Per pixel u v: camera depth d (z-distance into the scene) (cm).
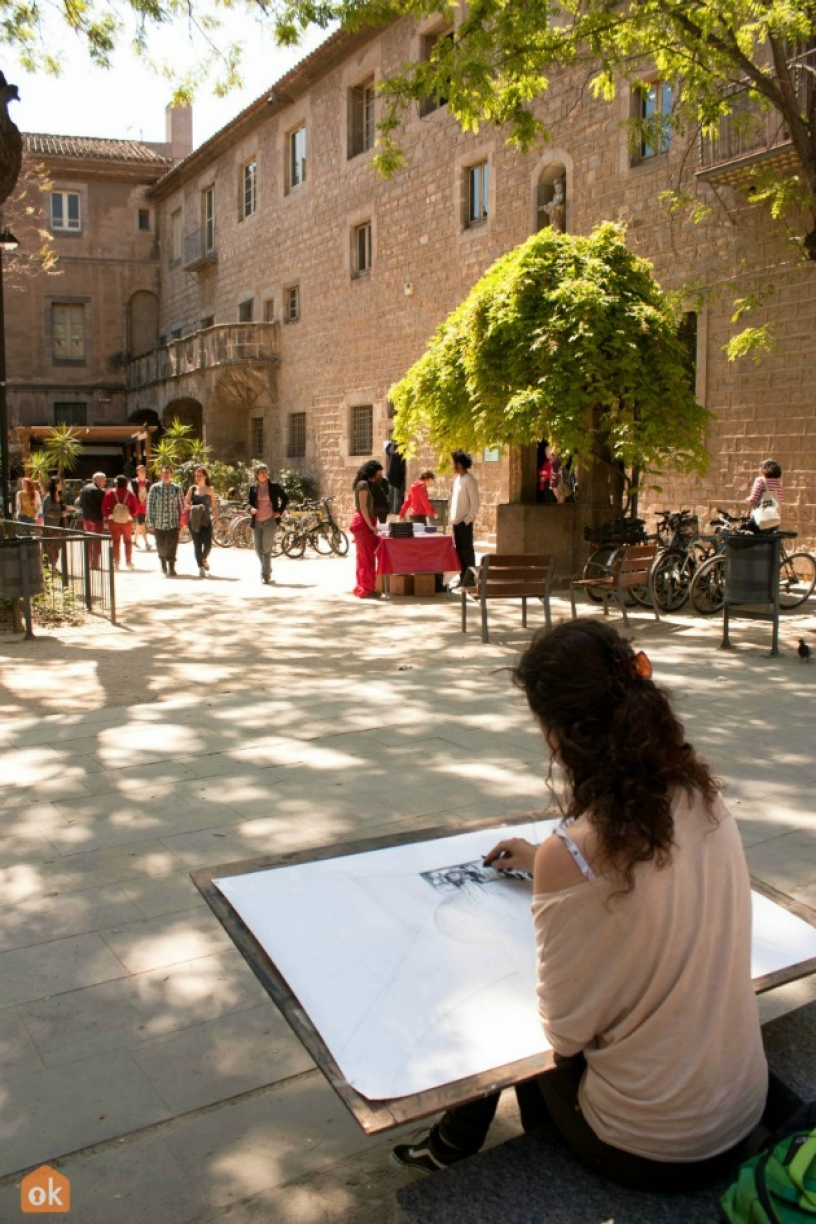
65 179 3878
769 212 1446
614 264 1250
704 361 1556
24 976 327
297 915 222
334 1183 238
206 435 3180
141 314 4028
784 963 210
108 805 487
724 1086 172
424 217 2255
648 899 168
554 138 1859
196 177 3525
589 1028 173
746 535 877
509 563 960
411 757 568
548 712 179
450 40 1043
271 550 1517
